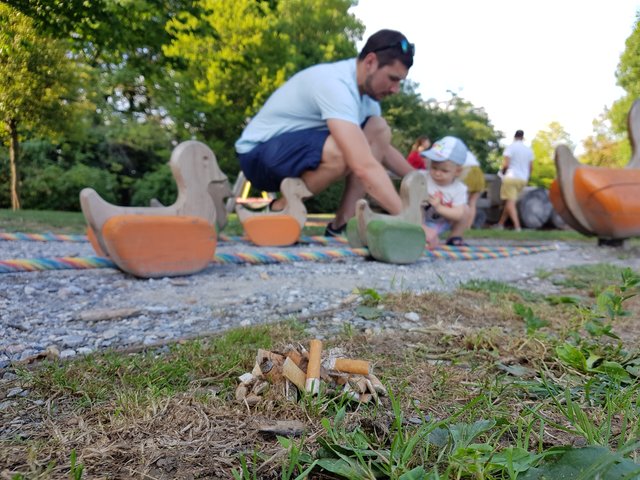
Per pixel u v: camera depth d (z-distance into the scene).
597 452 0.99
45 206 13.98
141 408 1.42
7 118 4.78
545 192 12.25
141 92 20.69
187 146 3.70
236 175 21.22
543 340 2.13
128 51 6.87
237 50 17.59
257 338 2.13
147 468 1.14
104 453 1.20
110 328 2.39
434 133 30.62
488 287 3.49
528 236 8.98
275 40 18.20
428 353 2.03
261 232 5.57
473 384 1.68
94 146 20.48
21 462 1.16
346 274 4.02
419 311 2.72
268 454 1.20
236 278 3.73
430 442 1.20
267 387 1.51
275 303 2.94
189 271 3.73
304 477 1.09
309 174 5.67
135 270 3.50
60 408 1.46
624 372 1.68
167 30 6.91
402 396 1.56
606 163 7.19
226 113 19.45
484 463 1.05
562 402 1.53
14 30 4.48
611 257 6.00
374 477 1.03
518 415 1.42
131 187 21.97
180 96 19.50
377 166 4.86
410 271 4.29
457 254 5.36
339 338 2.19
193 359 1.85
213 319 2.58
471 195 7.92
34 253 4.87
